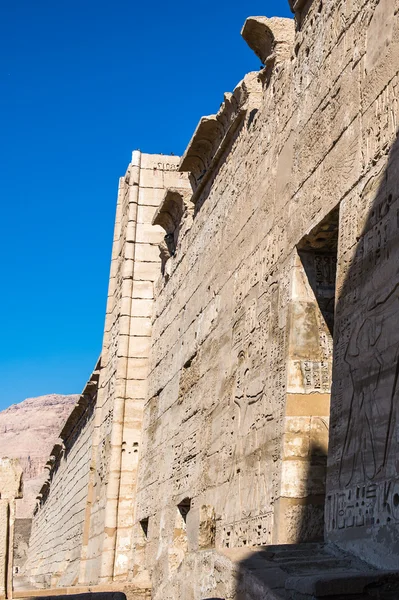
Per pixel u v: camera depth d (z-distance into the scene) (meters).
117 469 22.53
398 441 7.25
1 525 16.16
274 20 13.47
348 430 8.43
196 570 9.39
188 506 16.38
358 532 7.80
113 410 23.34
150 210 25.28
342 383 8.80
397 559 6.98
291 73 12.51
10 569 16.06
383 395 7.73
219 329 15.02
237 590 7.65
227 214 15.62
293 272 11.16
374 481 7.64
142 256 24.78
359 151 9.36
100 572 21.81
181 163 18.28
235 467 12.59
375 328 8.14
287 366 10.77
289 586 6.49
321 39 11.27
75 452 34.72
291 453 10.34
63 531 35.12
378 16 9.33
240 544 11.70
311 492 10.17
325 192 10.32
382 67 9.02
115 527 22.00
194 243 18.56
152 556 18.05
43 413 140.50
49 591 16.88
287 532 9.95
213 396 14.74
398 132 8.34
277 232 12.18
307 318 10.97
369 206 8.80
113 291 27.23
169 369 19.67
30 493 96.50
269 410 11.27
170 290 21.00
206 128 16.72
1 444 133.38
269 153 13.20
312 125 11.15
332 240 10.95
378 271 8.30
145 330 24.00
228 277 14.88
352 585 6.01
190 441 16.08
